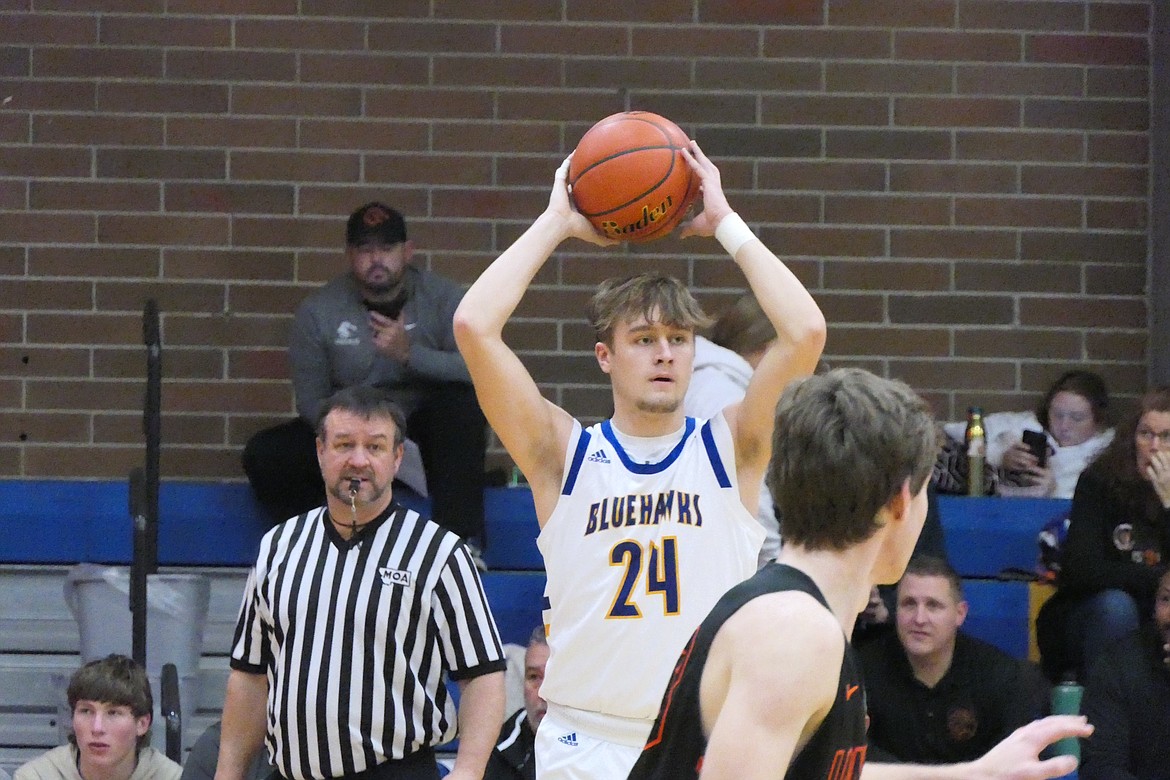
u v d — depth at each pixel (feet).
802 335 38.52
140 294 81.35
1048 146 82.79
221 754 47.80
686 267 81.76
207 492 75.05
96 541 75.00
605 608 38.70
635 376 39.45
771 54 82.23
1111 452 65.10
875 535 24.88
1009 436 77.66
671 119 82.12
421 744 45.52
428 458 72.74
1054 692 57.41
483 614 46.50
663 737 24.70
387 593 45.50
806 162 82.23
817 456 24.56
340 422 46.11
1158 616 56.80
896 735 57.21
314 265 81.66
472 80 81.71
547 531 40.06
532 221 82.02
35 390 81.10
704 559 38.86
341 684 44.98
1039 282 82.74
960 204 82.53
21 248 81.20
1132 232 82.89
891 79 82.38
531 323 81.82
